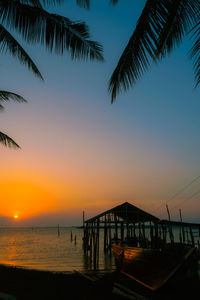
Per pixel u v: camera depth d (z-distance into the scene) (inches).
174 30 167.8
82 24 239.6
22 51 314.2
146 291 359.9
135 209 943.0
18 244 1991.9
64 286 361.1
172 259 351.3
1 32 294.7
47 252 1350.9
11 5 232.7
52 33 236.7
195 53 149.3
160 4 153.8
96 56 236.8
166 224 924.6
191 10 154.0
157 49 163.2
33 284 363.9
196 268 326.0
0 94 485.4
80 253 1289.4
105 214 946.7
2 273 436.8
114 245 794.8
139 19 161.0
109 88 189.9
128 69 178.9
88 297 303.4
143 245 964.0
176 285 325.7
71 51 237.9
